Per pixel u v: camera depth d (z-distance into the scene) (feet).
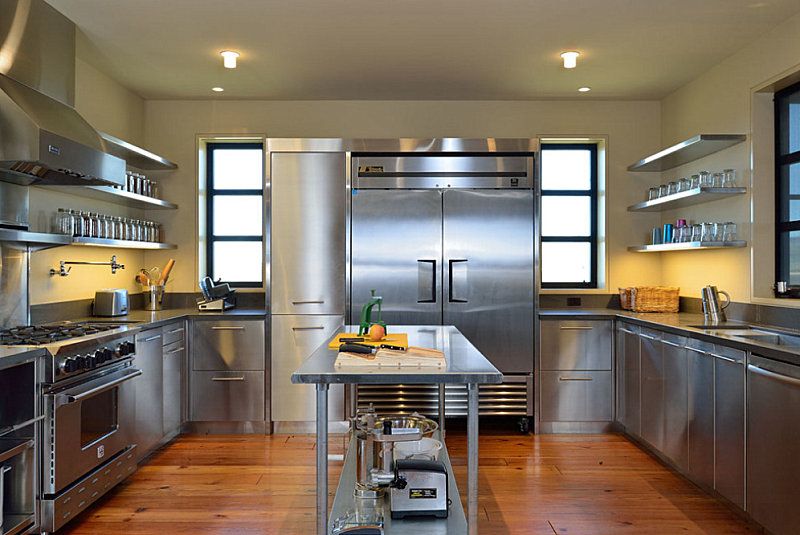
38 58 11.06
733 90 13.85
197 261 17.76
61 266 13.17
